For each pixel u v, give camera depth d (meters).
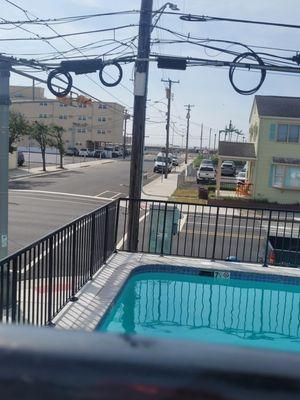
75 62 10.66
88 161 66.88
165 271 8.75
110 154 84.69
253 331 6.92
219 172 31.64
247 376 0.47
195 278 8.70
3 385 0.48
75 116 98.94
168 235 10.92
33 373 0.48
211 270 8.66
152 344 0.52
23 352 0.49
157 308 7.64
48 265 5.66
